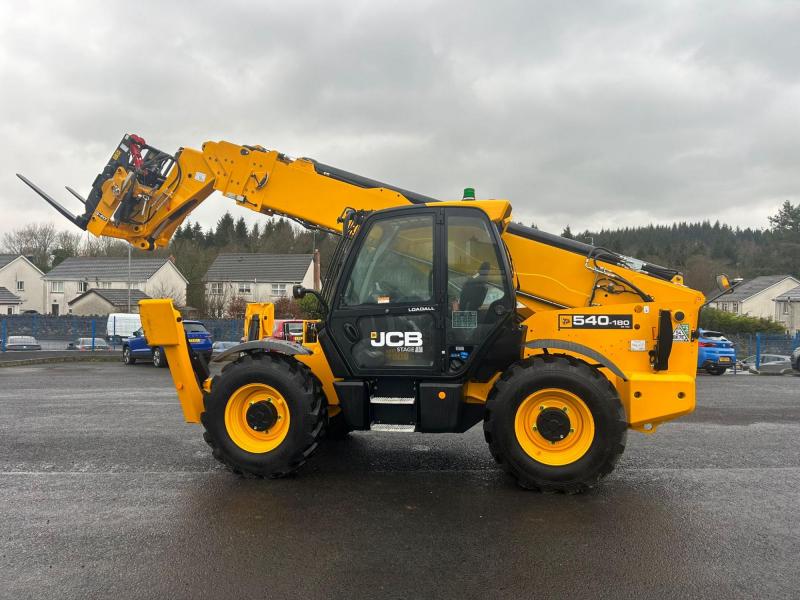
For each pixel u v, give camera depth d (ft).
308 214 22.38
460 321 17.79
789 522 14.64
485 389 18.35
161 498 16.30
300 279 211.61
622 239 344.49
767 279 211.41
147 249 24.30
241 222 350.64
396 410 18.29
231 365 18.71
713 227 364.38
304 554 12.67
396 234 18.38
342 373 18.34
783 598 10.91
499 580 11.53
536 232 20.30
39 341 114.42
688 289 18.80
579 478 16.51
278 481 17.99
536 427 17.01
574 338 18.62
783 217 242.78
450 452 21.80
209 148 23.16
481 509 15.52
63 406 32.68
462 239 17.99
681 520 14.74
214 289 208.95
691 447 22.93
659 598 10.89
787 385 50.37
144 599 10.81
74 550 12.86
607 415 16.38
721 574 11.82
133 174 23.48
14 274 229.66
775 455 21.62
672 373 17.93
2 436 24.27
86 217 23.94
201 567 12.05
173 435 24.49
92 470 19.12
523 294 20.16
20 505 15.71
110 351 87.51
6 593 11.01
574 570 11.97
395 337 18.08
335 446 22.77
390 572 11.85
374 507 15.65
